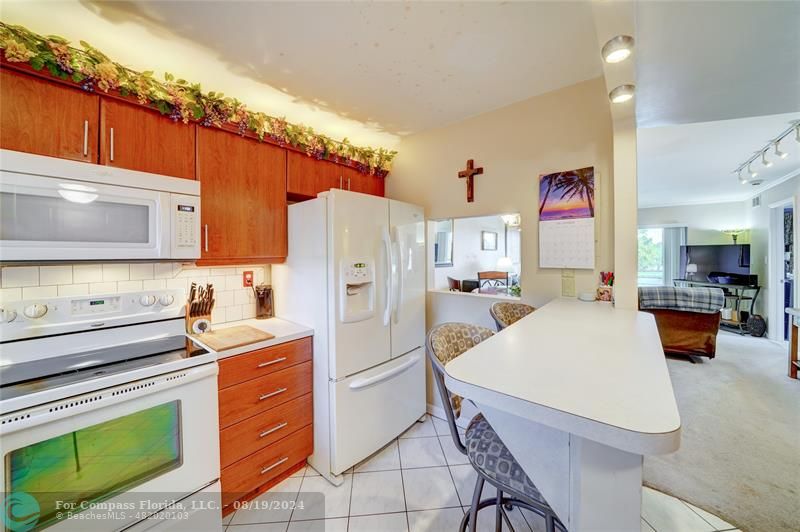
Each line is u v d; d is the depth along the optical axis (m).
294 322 2.10
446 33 1.46
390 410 2.14
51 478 1.06
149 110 1.54
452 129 2.47
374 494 1.73
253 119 1.88
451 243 5.01
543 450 0.78
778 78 1.40
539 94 2.05
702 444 2.09
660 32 1.10
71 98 1.33
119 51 1.54
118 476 1.20
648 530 1.46
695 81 1.42
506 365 0.86
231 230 1.84
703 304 3.51
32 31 1.37
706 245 5.95
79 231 1.28
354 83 1.88
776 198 4.53
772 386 2.95
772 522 1.49
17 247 1.15
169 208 1.52
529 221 2.13
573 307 1.72
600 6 0.92
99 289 1.61
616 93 1.41
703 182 4.65
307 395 1.93
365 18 1.35
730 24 1.05
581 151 1.93
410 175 2.74
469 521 1.28
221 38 1.46
